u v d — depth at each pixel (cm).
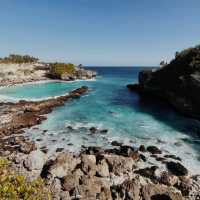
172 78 5688
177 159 2477
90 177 1973
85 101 5494
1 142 2862
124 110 4681
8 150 2600
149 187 1836
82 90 6825
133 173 2153
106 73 18338
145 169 2198
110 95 6462
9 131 3250
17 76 10094
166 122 3884
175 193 1784
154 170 2167
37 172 2083
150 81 6819
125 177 2077
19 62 12912
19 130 3303
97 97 6084
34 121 3709
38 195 801
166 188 1847
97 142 2936
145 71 7444
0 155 2450
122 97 6184
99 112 4459
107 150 2645
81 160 2234
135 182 1905
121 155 2505
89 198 1666
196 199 1805
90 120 3903
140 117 4166
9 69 10700
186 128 3566
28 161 2131
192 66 4812
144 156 2534
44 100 5338
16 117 3884
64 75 10712
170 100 5325
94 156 2316
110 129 3456
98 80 11250
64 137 3081
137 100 5797
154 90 6444
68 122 3759
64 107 4819
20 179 780
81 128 3469
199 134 3294
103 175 2066
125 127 3566
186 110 4344
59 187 1853
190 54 5325
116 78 12775
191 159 2491
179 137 3166
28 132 3250
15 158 2289
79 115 4206
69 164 2152
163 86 6059
